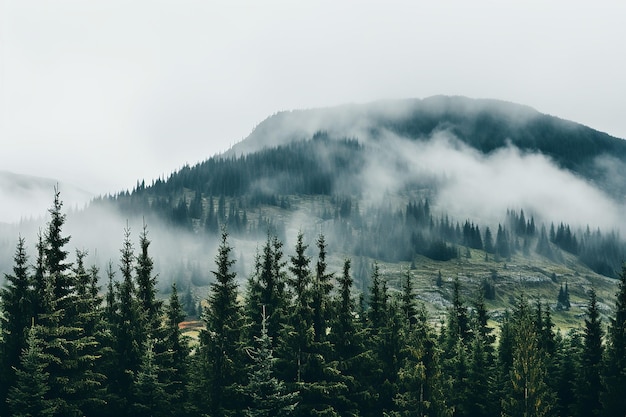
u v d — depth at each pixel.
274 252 44.56
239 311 39.50
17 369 30.41
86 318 34.94
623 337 42.97
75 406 31.61
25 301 32.66
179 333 41.44
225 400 37.38
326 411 36.16
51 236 33.72
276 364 38.94
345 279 42.03
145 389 35.31
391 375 42.69
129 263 39.19
